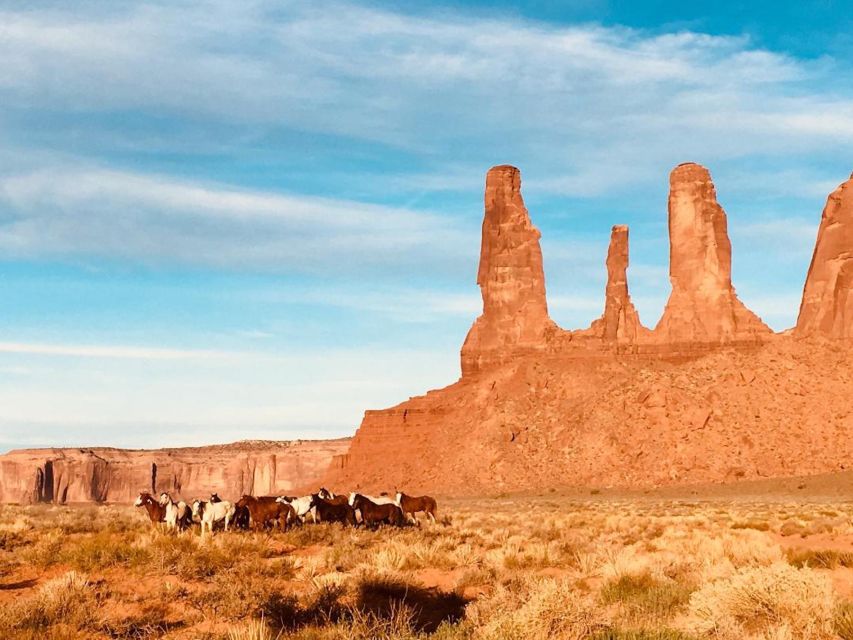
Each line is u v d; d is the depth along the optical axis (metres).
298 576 19.75
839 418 106.94
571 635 12.23
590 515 49.31
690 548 25.73
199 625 15.08
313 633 14.09
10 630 14.05
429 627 15.40
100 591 17.20
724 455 104.88
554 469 110.31
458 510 63.97
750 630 13.20
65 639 13.88
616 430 112.31
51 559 20.58
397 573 18.94
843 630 12.88
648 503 75.25
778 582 13.64
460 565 22.39
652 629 12.54
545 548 25.20
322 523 30.36
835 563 20.92
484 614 14.58
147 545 22.38
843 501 72.19
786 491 90.31
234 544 23.56
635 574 18.88
